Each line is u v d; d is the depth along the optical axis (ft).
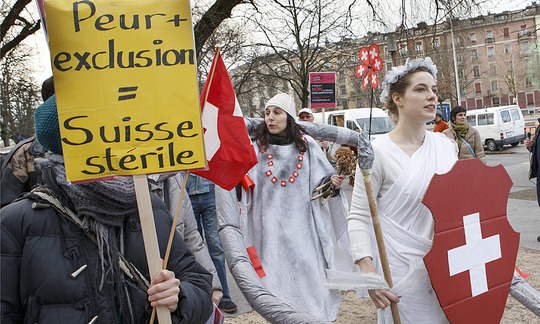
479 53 204.54
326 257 11.49
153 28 5.66
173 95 5.65
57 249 4.99
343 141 12.59
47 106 5.57
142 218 5.26
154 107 5.59
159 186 9.00
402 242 7.63
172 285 5.21
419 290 7.48
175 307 5.28
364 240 7.86
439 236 7.23
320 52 69.67
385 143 7.97
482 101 207.72
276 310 7.73
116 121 5.48
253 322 13.44
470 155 20.80
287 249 11.18
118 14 5.60
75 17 5.50
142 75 5.60
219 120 8.11
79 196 5.04
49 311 4.89
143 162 5.46
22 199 5.18
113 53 5.56
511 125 69.67
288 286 11.07
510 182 8.04
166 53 5.67
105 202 5.09
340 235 12.08
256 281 8.50
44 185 5.28
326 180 11.82
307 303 11.07
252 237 11.54
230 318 13.89
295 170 11.64
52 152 5.49
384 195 7.79
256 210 11.53
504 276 7.83
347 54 64.95
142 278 5.37
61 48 5.48
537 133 19.70
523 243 19.31
